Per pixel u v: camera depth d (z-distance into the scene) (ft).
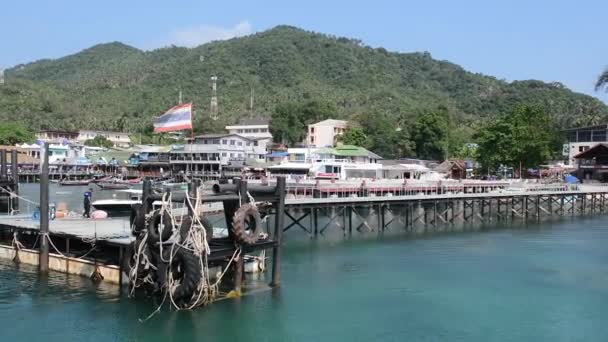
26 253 116.88
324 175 242.99
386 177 269.64
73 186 372.58
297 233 175.32
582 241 168.55
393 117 560.20
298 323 88.38
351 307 97.14
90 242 105.81
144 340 79.92
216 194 93.86
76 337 80.38
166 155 409.69
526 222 220.23
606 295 106.73
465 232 186.60
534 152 315.58
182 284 87.97
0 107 618.03
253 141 413.80
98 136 555.69
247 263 113.91
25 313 88.63
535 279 118.52
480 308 98.22
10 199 153.69
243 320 88.43
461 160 381.81
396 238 170.19
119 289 99.86
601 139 398.01
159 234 89.45
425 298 103.50
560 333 86.63
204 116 612.70
